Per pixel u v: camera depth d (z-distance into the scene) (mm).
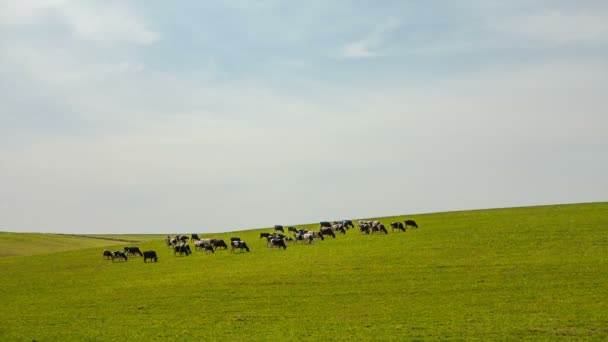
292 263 49969
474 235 58781
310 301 36156
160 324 32125
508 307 31969
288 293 38688
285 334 28672
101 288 45156
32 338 30016
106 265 59750
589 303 31734
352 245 58281
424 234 62344
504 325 28359
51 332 31219
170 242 76188
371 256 50500
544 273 39906
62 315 35781
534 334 26656
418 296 35906
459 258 47125
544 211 76625
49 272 57219
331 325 30109
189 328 30859
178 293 40750
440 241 56406
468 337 26688
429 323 29531
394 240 59375
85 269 57750
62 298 41938
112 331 30953
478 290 36500
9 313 37156
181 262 56875
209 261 55781
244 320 32188
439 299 34844
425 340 26531
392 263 46750
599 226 58500
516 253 47688
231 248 64500
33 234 119125
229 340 28031
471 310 31797
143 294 41219
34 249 96625
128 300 39469
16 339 29891
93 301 39906
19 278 54094
